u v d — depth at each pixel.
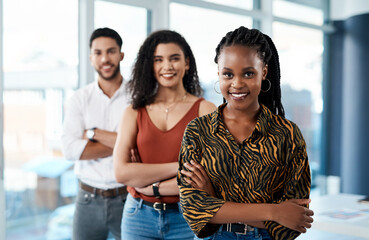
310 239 3.21
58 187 3.61
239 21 5.17
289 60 5.86
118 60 2.78
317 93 6.34
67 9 3.59
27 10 3.36
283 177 1.52
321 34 6.35
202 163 1.52
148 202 2.14
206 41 4.71
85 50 3.64
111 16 3.84
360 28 6.01
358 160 6.07
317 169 6.48
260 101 1.69
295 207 1.45
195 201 1.51
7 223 3.34
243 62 1.45
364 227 2.34
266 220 1.44
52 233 3.60
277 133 1.51
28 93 3.41
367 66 5.98
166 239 2.13
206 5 4.66
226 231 1.54
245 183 1.49
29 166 3.44
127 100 2.78
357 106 6.06
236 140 1.53
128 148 2.25
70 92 3.66
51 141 3.56
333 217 2.59
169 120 2.24
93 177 2.67
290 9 5.84
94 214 2.69
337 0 6.35
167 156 2.17
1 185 3.20
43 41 3.47
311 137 6.32
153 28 4.18
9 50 3.28
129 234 2.19
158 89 2.31
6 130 3.29
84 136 2.76
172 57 2.26
